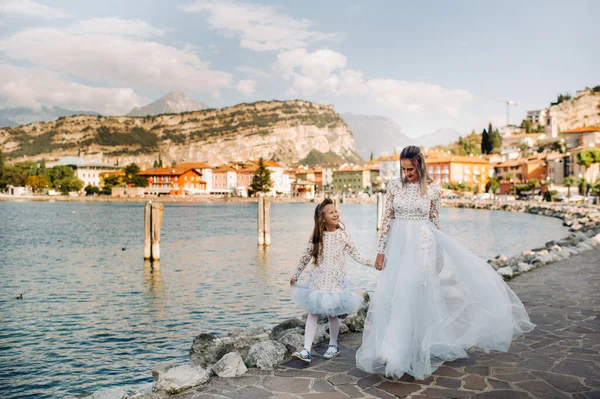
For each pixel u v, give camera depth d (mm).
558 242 22203
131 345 11617
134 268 25000
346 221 71125
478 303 5297
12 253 32281
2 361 10555
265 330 7520
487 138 178875
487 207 100938
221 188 189000
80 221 68375
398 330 4867
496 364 5371
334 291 5512
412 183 5379
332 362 5590
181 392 4852
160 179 174875
